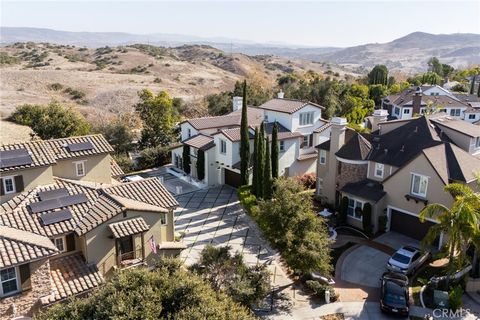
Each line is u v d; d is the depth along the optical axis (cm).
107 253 2241
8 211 2264
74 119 4978
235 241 3128
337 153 3606
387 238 3175
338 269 2762
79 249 2272
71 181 2641
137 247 2309
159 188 2652
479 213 2308
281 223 2455
